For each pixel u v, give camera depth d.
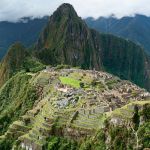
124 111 123.19
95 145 124.94
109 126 124.12
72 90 192.12
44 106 177.88
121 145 117.19
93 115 141.50
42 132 149.75
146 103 120.94
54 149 141.62
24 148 155.00
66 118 149.50
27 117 176.88
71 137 140.88
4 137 175.88
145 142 113.44
